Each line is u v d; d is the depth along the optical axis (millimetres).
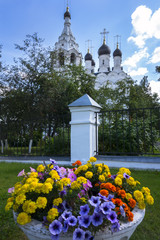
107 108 13219
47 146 5602
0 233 1571
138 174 3221
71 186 1186
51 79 7457
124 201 1251
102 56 36219
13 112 7262
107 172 1556
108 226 1017
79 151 3811
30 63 7449
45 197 1146
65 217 1007
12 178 3250
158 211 1955
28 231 1024
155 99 27516
